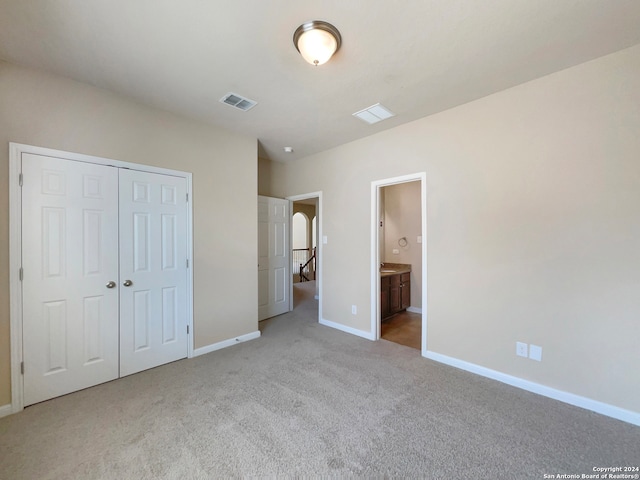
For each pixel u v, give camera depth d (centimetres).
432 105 269
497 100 246
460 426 188
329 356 301
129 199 258
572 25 167
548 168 222
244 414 201
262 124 314
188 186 297
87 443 173
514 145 238
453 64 205
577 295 211
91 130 237
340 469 153
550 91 220
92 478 148
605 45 186
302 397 222
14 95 205
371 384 242
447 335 282
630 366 192
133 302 262
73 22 164
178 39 179
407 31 171
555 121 218
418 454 163
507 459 160
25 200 209
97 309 242
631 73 189
